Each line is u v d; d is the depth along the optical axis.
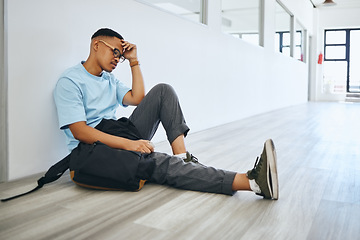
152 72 2.69
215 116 3.96
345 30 11.07
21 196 1.39
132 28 2.41
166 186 1.53
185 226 1.10
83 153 1.40
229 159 2.18
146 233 1.04
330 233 1.06
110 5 2.18
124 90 1.79
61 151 1.86
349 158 2.22
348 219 1.18
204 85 3.63
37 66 1.70
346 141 2.91
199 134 3.32
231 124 4.19
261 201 1.35
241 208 1.27
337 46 11.20
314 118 4.96
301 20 8.69
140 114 1.64
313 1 10.21
